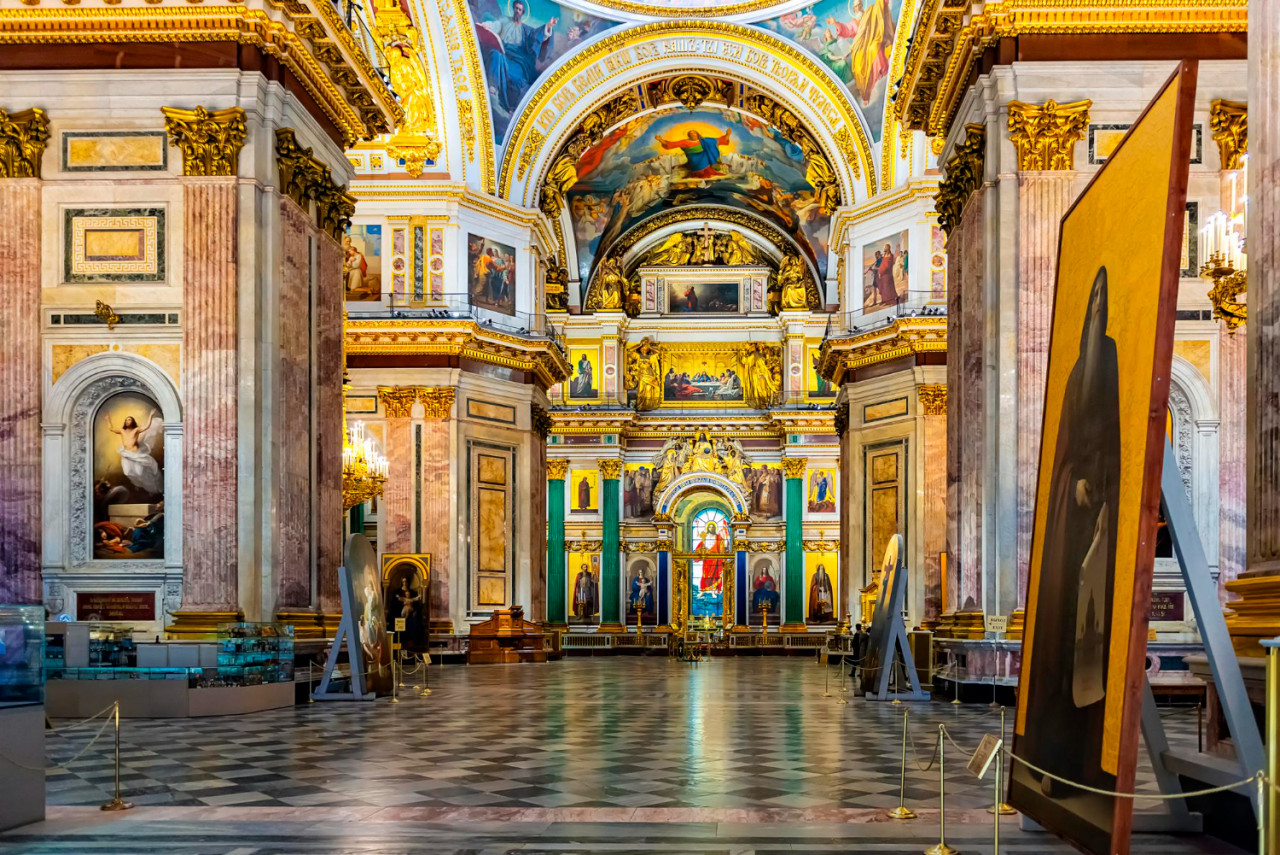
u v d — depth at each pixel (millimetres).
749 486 47250
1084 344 7043
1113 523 6148
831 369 34156
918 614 29375
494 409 32625
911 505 30000
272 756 11070
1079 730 6371
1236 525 16141
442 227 31453
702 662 35188
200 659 14609
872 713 15531
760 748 11812
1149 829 7449
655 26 33031
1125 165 6684
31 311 15953
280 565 16484
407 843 7281
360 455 24078
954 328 18797
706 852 7047
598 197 43906
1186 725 13281
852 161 32531
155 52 15930
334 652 16984
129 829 7703
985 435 16281
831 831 7641
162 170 16031
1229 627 7738
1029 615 7738
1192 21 15906
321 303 18469
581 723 14289
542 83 33219
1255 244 8023
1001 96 16109
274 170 16344
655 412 47875
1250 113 8180
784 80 33344
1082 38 16047
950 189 18391
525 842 7309
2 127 15906
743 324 47469
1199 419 16359
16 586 15742
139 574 15891
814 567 45750
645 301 47938
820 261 45938
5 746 7734
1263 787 5512
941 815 7164
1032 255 15914
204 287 15766
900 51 29266
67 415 16000
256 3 15828
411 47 30344
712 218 47562
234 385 15688
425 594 29172
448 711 15836
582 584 46125
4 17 15797
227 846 7215
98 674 14445
